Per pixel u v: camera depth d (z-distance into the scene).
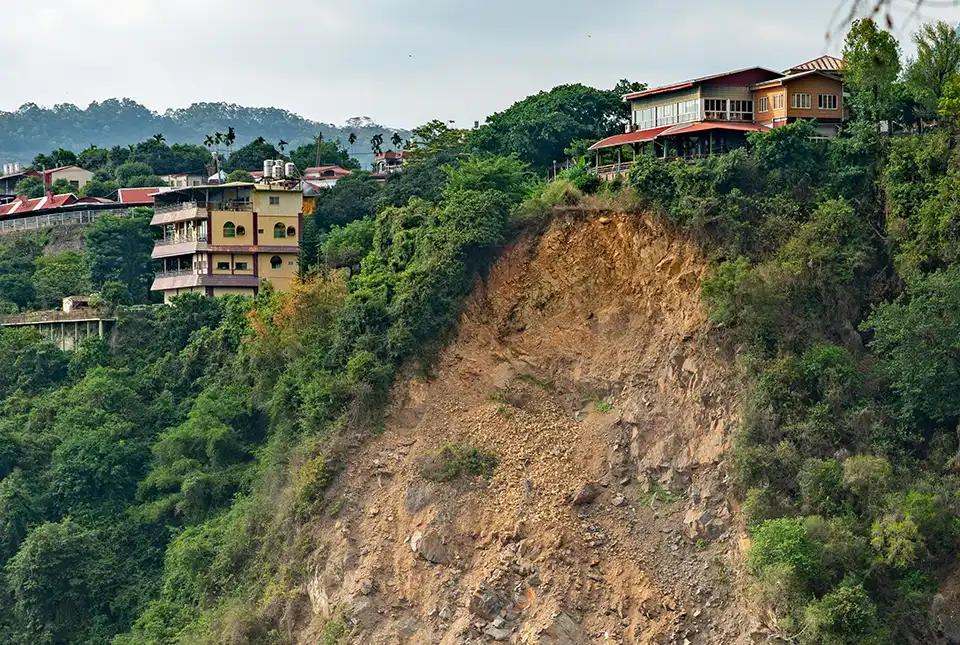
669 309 64.31
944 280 59.09
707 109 77.50
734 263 62.19
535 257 69.56
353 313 70.62
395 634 59.38
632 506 60.28
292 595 63.59
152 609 70.69
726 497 57.94
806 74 74.75
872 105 70.94
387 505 63.75
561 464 62.69
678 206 65.00
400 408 67.19
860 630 50.94
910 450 58.56
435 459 63.78
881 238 65.31
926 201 63.50
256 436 81.06
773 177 66.44
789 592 52.25
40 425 88.00
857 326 63.16
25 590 74.38
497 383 66.81
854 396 59.44
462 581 60.00
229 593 67.25
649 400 62.91
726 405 60.19
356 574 61.72
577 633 56.47
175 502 78.94
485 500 62.28
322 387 68.62
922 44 71.19
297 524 65.75
